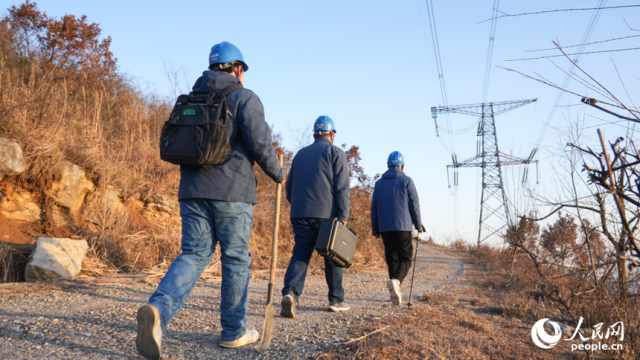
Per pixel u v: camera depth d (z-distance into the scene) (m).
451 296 5.57
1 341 2.46
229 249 2.62
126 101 9.32
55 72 7.94
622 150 1.93
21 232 5.37
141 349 2.13
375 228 5.51
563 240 3.54
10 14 11.30
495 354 2.99
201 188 2.48
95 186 6.61
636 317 2.83
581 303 3.78
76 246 5.07
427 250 18.14
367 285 6.63
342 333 3.29
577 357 3.10
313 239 4.20
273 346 2.85
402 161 5.61
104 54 12.55
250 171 2.66
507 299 5.20
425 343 2.97
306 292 5.47
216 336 2.96
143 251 6.18
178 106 2.50
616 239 2.45
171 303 2.26
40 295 3.82
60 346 2.46
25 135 5.81
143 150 8.18
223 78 2.66
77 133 7.00
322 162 4.21
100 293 4.14
